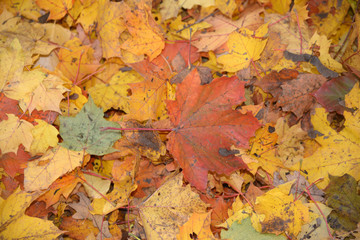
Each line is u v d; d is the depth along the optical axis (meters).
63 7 0.88
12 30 0.87
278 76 0.84
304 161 0.82
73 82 0.87
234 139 0.79
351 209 0.80
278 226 0.78
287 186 0.79
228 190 0.84
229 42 0.86
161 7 0.91
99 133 0.81
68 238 0.81
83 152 0.80
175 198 0.79
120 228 0.82
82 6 0.89
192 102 0.80
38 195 0.79
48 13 0.90
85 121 0.81
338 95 0.83
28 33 0.87
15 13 0.89
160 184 0.83
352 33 0.86
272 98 0.85
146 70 0.86
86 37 0.90
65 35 0.89
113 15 0.86
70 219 0.82
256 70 0.86
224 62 0.86
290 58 0.86
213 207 0.82
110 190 0.84
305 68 0.85
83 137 0.81
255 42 0.85
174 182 0.80
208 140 0.80
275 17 0.89
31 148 0.81
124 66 0.88
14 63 0.82
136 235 0.80
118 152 0.82
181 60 0.88
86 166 0.84
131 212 0.82
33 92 0.82
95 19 0.89
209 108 0.80
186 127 0.81
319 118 0.82
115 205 0.80
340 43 0.90
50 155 0.80
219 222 0.81
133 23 0.85
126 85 0.86
